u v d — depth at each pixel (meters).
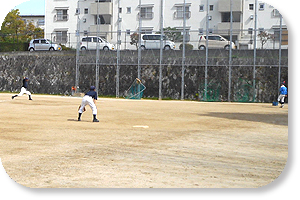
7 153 9.16
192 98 38.97
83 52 42.03
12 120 16.05
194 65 38.97
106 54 41.44
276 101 35.31
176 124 16.27
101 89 41.34
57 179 7.10
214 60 38.47
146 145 10.70
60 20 52.88
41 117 17.64
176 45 41.00
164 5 45.50
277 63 36.78
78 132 12.95
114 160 8.65
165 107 27.22
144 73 40.28
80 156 9.00
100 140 11.37
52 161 8.43
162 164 8.38
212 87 38.41
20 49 48.06
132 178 7.21
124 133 13.05
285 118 20.05
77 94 40.16
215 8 44.44
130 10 47.31
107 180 7.05
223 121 17.97
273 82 36.94
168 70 39.72
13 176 7.23
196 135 12.98
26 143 10.53
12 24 59.75
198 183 7.02
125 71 40.75
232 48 39.72
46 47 46.69
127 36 43.84
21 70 44.28
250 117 20.44
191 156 9.32
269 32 37.75
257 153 9.95
